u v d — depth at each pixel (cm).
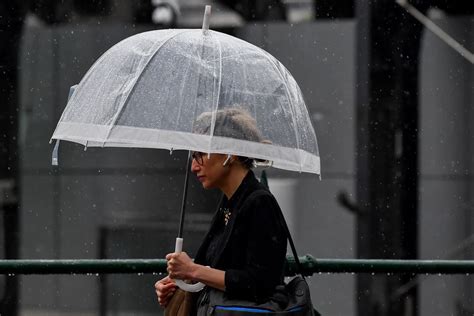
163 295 1100
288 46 2997
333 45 2973
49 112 3022
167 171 2991
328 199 2948
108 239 2992
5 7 3017
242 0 3016
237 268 1016
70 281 2966
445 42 2947
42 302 2959
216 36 1077
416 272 1322
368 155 2944
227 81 1026
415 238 2942
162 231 2975
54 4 3028
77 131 1024
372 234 2933
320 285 2953
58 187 3012
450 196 2959
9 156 3011
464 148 2950
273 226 1006
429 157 2955
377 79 2939
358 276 2938
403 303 2909
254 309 999
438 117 2955
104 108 1022
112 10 3022
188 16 3038
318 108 2980
